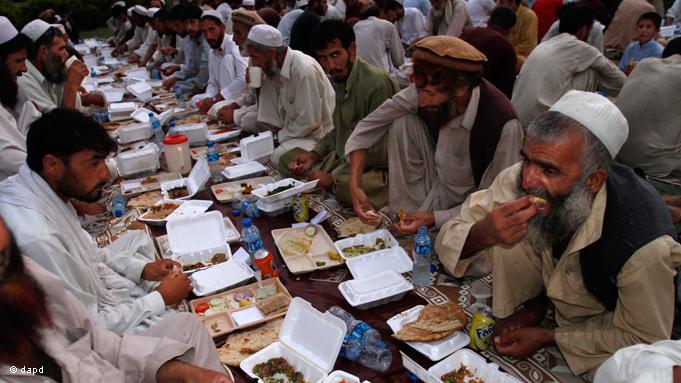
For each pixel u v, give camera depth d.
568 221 1.83
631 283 1.77
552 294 2.13
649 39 6.33
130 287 2.56
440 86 2.64
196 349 1.98
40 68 4.57
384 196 3.67
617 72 4.61
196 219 3.19
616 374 1.42
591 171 1.76
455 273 2.54
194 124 4.97
